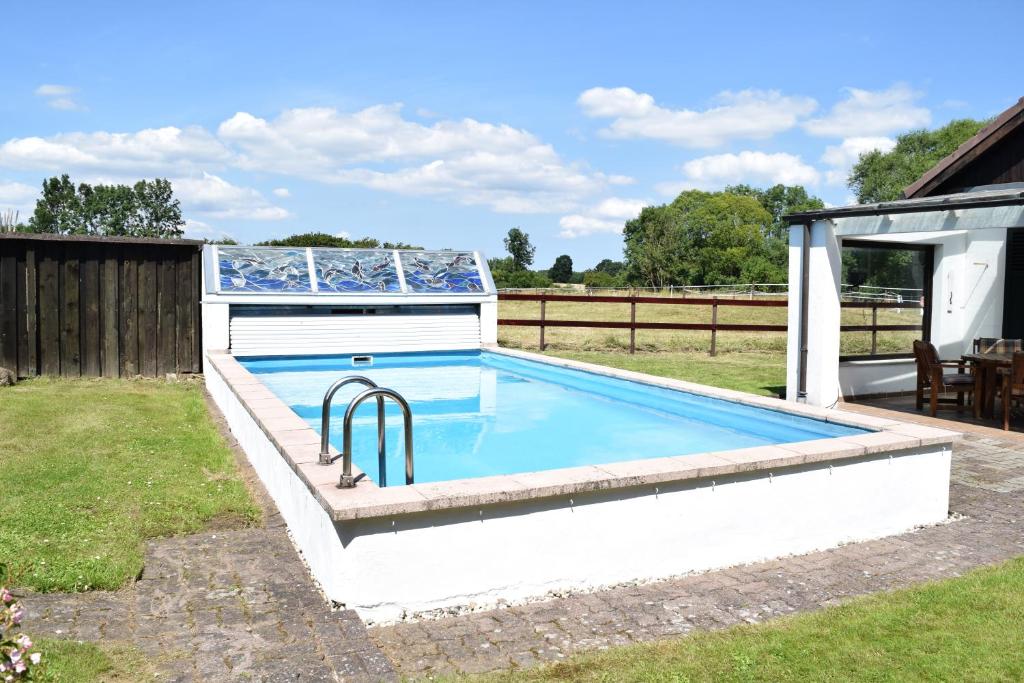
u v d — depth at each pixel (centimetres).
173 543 425
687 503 409
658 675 290
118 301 1028
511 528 366
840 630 329
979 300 1019
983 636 321
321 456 410
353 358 1128
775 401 673
